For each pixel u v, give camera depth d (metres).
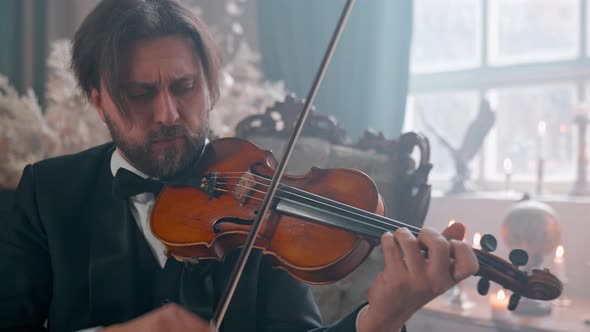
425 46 3.11
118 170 1.21
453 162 3.00
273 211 1.16
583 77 2.69
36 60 3.23
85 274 1.22
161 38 1.18
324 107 2.94
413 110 3.12
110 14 1.21
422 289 0.93
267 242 1.12
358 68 2.88
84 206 1.28
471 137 2.68
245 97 2.62
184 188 1.26
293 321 1.19
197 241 1.16
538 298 0.98
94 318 1.19
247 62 2.90
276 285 1.24
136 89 1.18
